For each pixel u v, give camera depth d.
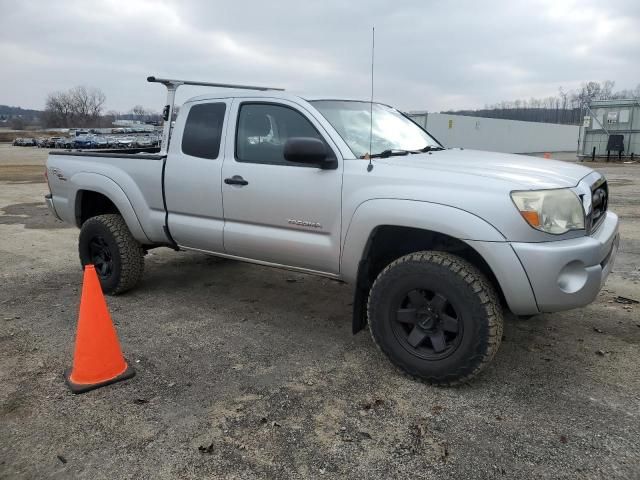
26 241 7.97
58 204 5.62
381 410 3.11
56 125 119.62
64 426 2.98
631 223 8.55
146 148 6.26
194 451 2.74
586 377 3.45
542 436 2.82
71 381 3.42
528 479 2.50
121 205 4.96
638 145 24.30
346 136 3.84
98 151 5.74
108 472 2.59
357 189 3.54
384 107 4.74
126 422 3.01
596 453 2.67
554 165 3.75
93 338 3.41
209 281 5.76
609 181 15.39
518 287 3.07
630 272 5.73
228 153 4.25
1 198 13.46
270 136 4.07
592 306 4.71
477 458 2.66
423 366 3.34
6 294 5.34
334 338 4.19
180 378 3.53
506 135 35.09
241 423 2.99
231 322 4.55
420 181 3.32
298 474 2.57
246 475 2.56
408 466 2.61
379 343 3.54
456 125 29.89
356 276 3.65
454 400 3.21
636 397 3.20
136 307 4.94
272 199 3.96
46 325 4.48
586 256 3.08
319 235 3.80
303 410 3.12
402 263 3.37
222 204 4.29
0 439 2.87
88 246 5.34
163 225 4.75
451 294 3.18
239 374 3.58
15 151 45.25
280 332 4.32
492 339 3.12
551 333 4.14
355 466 2.62
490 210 3.07
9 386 3.43
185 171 4.49
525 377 3.47
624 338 4.04
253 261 4.33
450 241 3.52
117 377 3.48
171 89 4.83
